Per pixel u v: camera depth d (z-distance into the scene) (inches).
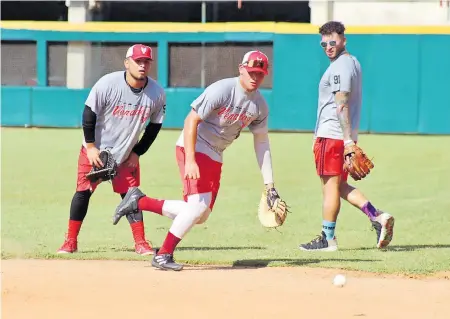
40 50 2738.7
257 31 2613.2
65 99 2758.4
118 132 938.7
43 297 724.0
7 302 706.8
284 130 2652.6
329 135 968.9
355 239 1082.7
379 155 2074.3
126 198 885.8
